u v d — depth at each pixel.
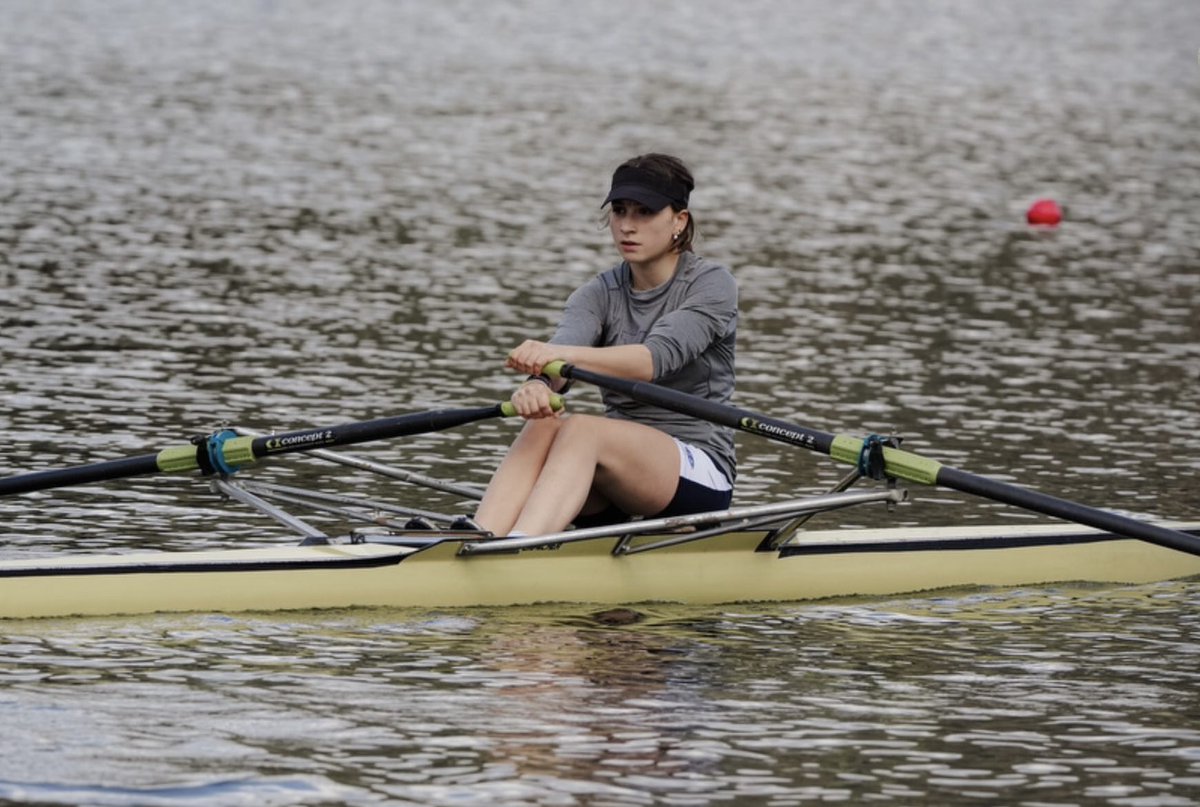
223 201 82.25
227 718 23.45
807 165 105.75
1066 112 139.38
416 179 92.25
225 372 49.69
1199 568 34.41
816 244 78.56
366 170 94.31
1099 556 33.69
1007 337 59.47
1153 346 58.66
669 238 31.06
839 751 22.98
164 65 139.50
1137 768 22.58
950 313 63.75
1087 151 118.31
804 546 31.86
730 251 75.62
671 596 31.03
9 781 20.94
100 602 27.88
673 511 31.03
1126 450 43.78
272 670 25.70
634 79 148.12
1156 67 177.50
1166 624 30.34
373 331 56.56
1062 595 32.47
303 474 39.44
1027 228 86.25
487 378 50.34
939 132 124.50
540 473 30.27
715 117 126.06
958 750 23.14
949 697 25.48
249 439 30.05
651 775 21.89
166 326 55.78
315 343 54.31
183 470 30.25
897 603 31.59
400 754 22.33
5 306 57.41
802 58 172.75
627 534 29.84
